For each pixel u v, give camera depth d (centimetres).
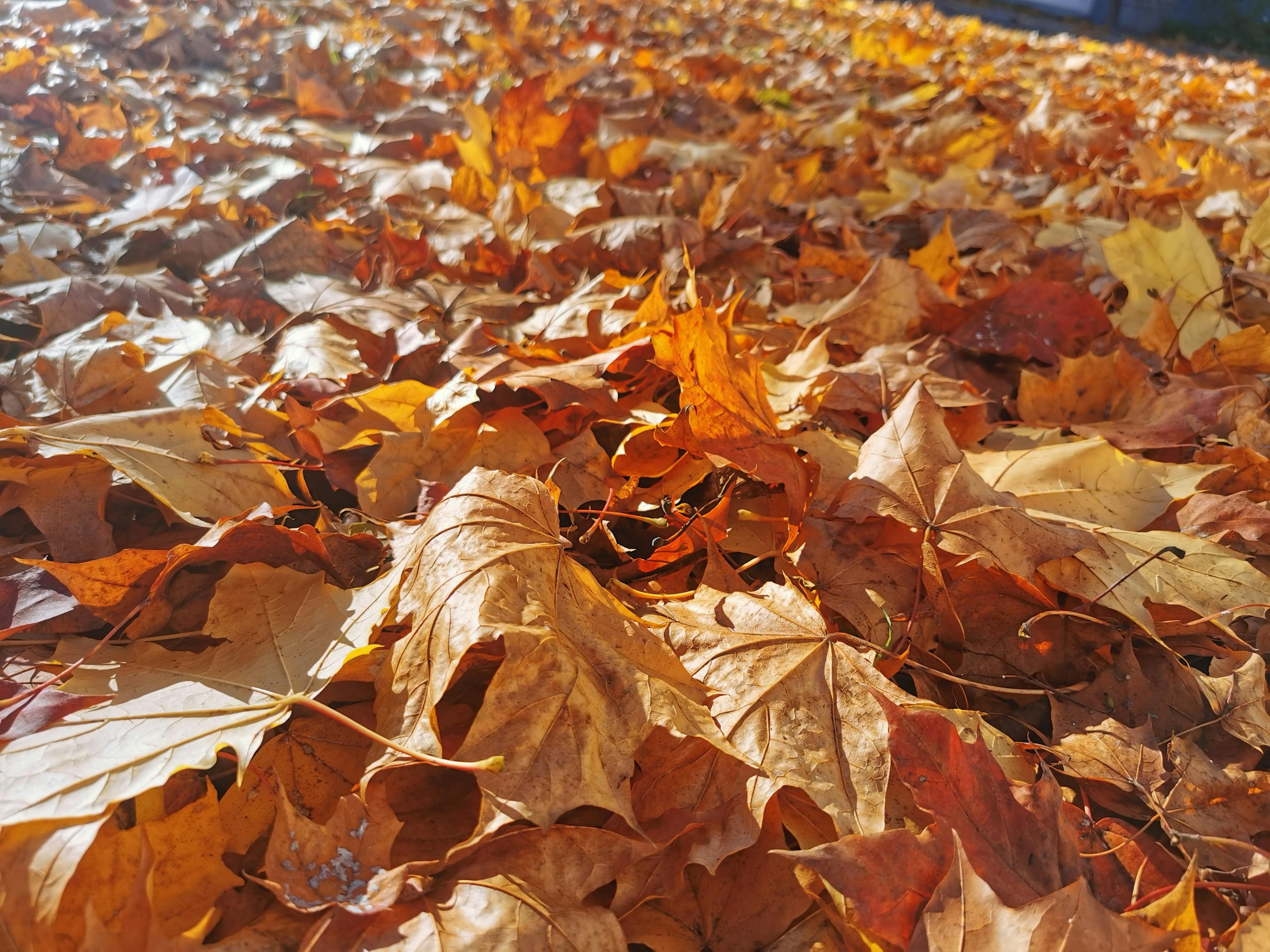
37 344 48
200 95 94
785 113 131
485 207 73
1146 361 59
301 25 134
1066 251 70
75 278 52
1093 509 43
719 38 198
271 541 34
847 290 67
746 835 28
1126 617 38
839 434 46
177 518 38
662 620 34
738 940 27
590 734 28
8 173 64
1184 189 88
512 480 33
